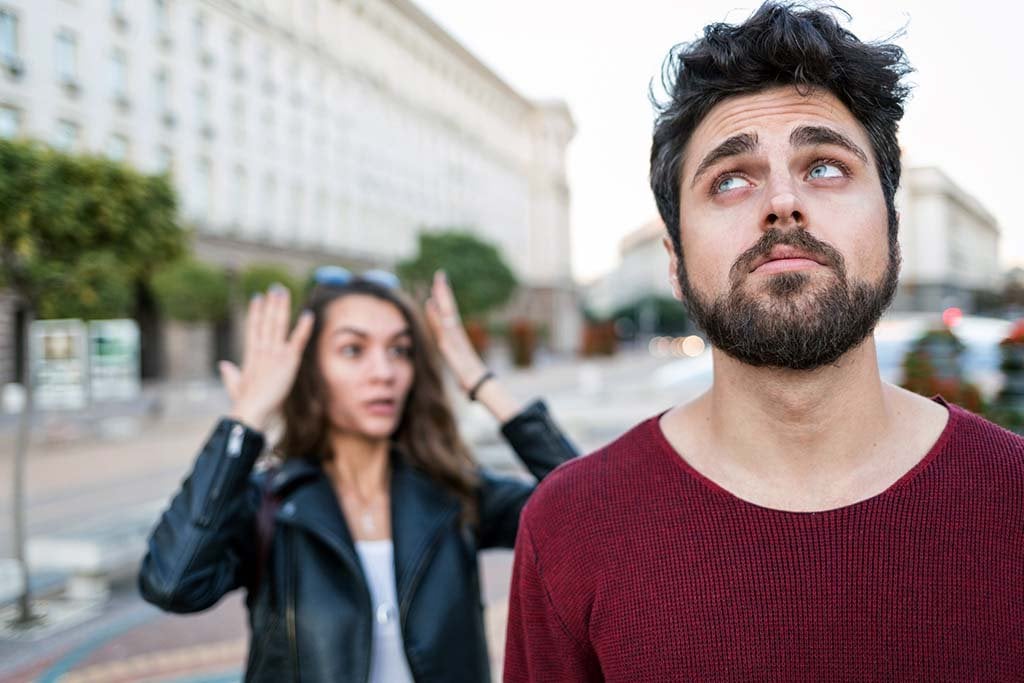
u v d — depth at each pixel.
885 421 1.00
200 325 22.44
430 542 1.72
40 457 11.42
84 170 4.14
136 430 15.01
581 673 1.05
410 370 1.89
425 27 22.28
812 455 0.98
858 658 0.89
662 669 0.94
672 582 0.95
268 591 1.64
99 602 5.00
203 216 7.03
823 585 0.91
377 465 1.85
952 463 0.95
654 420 1.10
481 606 1.81
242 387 1.76
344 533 1.65
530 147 61.25
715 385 1.04
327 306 1.85
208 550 1.55
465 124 46.25
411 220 36.31
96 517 7.14
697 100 1.06
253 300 1.83
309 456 1.83
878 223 0.98
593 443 9.70
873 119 1.03
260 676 1.60
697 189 1.04
